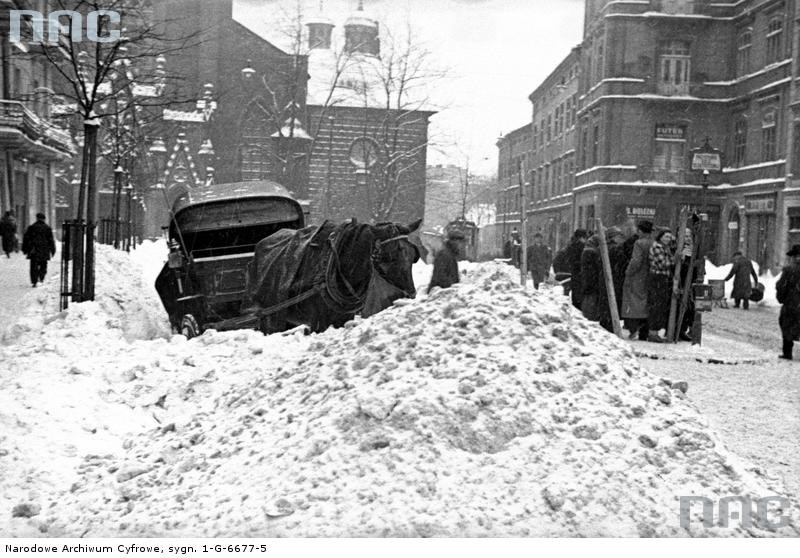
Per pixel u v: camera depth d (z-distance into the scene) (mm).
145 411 8430
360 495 4805
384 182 59281
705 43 49031
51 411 7883
